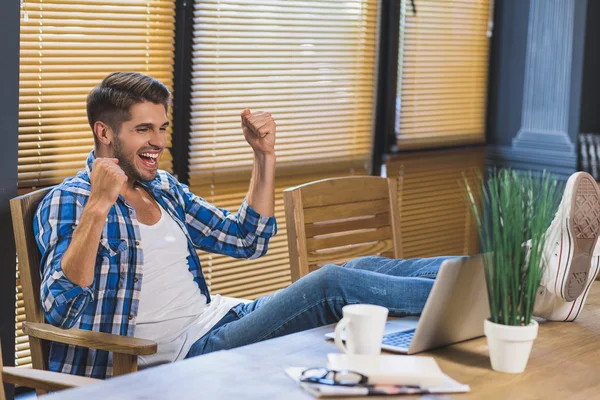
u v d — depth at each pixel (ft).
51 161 11.56
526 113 18.20
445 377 6.15
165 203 9.57
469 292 6.77
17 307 11.37
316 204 10.51
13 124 10.19
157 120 9.15
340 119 15.72
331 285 8.18
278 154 14.74
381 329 6.36
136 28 12.44
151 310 9.16
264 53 14.26
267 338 8.65
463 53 17.88
